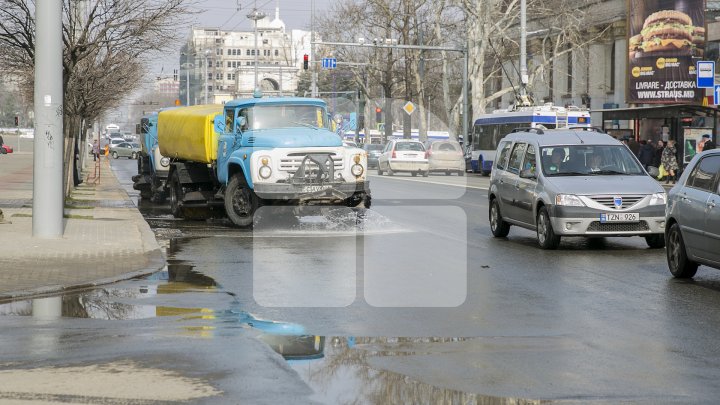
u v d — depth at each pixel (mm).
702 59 55781
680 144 48219
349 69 87062
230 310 12336
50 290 13828
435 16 74062
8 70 33406
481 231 23875
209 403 7691
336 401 7832
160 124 30625
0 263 16312
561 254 18969
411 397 7996
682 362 9391
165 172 34750
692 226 15016
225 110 26062
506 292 13938
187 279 15188
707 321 11688
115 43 28500
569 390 8258
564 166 20688
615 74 69938
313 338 10539
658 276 15828
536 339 10523
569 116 54625
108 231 21906
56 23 18906
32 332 10773
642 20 58125
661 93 57531
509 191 21703
